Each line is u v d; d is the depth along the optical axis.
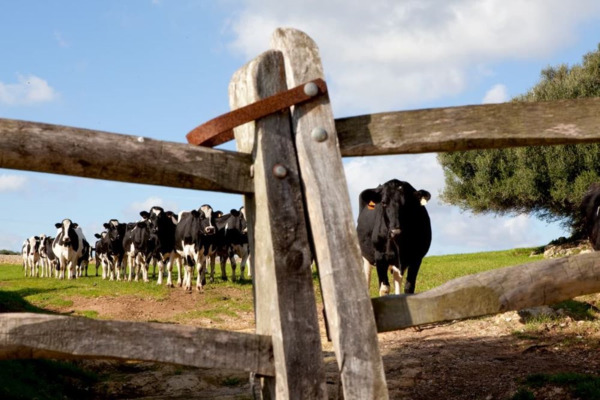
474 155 34.75
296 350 3.12
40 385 7.71
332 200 3.23
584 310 11.41
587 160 30.55
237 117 3.23
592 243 12.42
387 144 3.40
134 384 8.47
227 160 3.32
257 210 3.33
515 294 3.38
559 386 6.97
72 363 9.34
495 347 9.51
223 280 25.06
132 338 2.98
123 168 3.13
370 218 11.96
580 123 3.55
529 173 31.97
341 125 3.41
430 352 9.37
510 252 33.66
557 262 3.49
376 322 3.26
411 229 11.31
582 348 9.04
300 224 3.24
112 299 19.19
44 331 2.86
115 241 29.11
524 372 7.85
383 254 11.47
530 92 34.59
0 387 6.48
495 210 35.16
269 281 3.22
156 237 23.14
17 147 2.98
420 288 18.61
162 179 3.21
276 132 3.29
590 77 33.09
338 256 3.18
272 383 3.24
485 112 3.48
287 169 3.27
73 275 31.05
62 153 3.04
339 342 3.11
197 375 8.80
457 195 35.75
